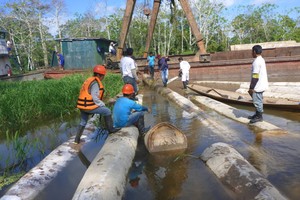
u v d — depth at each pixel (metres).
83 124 5.80
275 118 7.51
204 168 4.34
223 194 3.52
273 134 5.79
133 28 49.03
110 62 20.50
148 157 5.00
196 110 8.27
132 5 19.23
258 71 6.26
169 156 4.97
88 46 22.08
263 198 3.10
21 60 47.09
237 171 3.78
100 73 5.62
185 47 51.22
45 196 3.85
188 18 18.97
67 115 9.41
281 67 18.02
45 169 4.56
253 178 3.53
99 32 55.00
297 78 16.88
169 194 3.67
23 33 45.53
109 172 3.87
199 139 5.73
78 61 22.28
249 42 55.12
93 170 3.94
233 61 18.56
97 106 5.56
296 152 4.77
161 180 4.08
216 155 4.39
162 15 46.81
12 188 3.97
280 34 51.66
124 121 5.80
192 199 3.49
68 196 3.84
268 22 53.72
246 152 4.89
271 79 17.11
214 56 20.11
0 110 8.05
